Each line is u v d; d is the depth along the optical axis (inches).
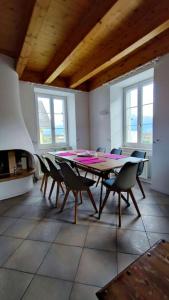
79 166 111.7
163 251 40.6
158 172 122.8
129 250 64.1
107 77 163.3
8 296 47.4
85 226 81.6
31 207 104.1
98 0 74.8
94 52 124.6
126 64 139.2
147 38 89.5
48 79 148.8
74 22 89.6
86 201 111.5
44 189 126.6
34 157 139.3
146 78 146.3
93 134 199.6
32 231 78.5
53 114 192.4
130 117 170.4
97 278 52.4
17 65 115.7
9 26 89.0
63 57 113.5
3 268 57.1
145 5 79.3
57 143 197.9
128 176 82.1
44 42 108.0
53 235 75.0
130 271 35.5
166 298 30.1
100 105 183.2
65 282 51.4
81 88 191.0
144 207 99.0
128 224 81.8
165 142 115.5
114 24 91.7
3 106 114.5
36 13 67.1
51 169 109.0
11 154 127.7
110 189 86.5
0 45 107.0
